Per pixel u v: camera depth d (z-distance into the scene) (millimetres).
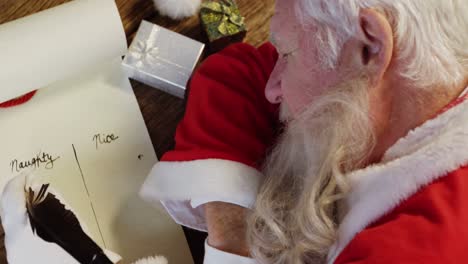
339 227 679
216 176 749
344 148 667
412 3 604
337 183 671
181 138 799
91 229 830
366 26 616
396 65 633
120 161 855
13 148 837
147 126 875
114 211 841
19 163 835
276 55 849
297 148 721
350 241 653
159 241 843
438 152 625
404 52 623
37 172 833
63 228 817
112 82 873
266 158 774
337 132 659
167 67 856
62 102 858
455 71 631
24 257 802
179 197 764
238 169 754
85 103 863
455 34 619
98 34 832
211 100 803
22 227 806
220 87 808
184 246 847
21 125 843
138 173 856
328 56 646
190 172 761
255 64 838
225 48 858
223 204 760
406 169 634
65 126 853
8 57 802
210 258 769
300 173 735
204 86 810
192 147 782
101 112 864
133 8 894
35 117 848
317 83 676
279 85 733
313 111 674
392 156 660
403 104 649
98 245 826
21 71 810
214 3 868
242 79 824
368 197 652
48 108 853
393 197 637
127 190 850
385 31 608
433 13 608
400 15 607
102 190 844
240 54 844
